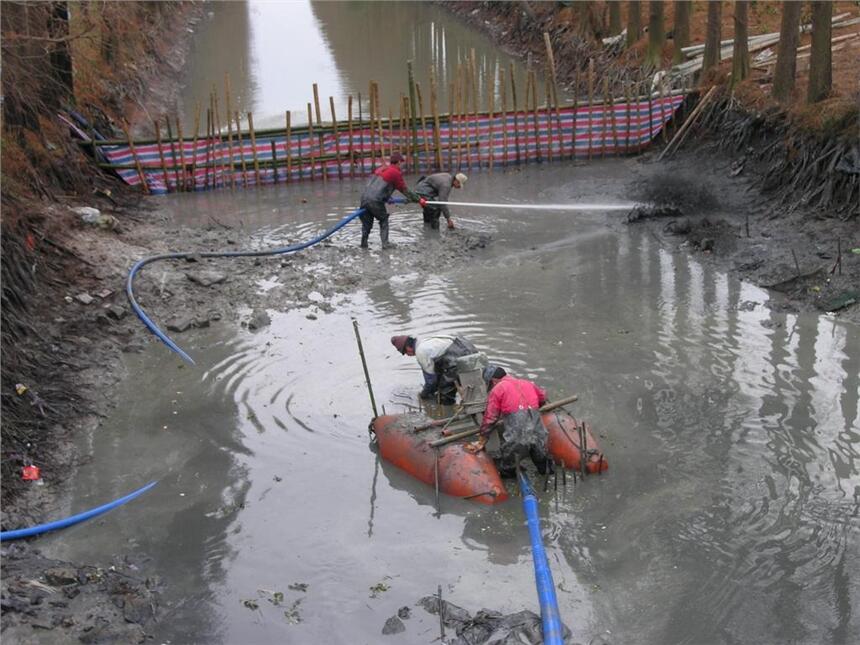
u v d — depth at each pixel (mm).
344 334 11609
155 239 15109
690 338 11148
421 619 6688
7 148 14133
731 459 8555
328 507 8141
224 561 7449
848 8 22031
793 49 16750
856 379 9977
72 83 18578
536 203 17234
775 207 15352
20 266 11586
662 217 15883
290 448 9086
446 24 39219
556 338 11289
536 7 31734
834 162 14367
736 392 9781
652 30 22297
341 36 37781
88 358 10852
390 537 7699
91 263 13266
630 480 8312
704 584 6949
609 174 18875
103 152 18016
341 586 7102
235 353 11156
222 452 9047
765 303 12141
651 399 9711
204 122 24016
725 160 17922
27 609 6664
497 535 7668
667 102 19844
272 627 6668
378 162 19422
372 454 8961
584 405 9617
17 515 8031
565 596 6891
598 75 24859
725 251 14000
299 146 18922
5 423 9023
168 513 8109
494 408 8297
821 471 8289
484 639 6371
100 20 20469
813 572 7016
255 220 16516
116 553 7582
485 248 14859
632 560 7262
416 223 16203
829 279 12445
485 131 19625
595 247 14727
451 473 8195
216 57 33438
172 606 6926
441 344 9422
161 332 11633
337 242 15164
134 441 9289
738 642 6367
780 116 16656
